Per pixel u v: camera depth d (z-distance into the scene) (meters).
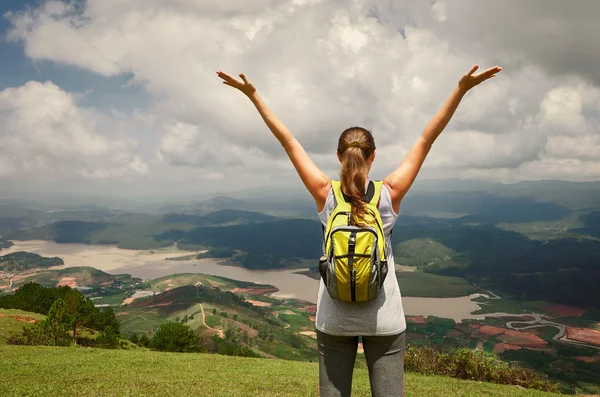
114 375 18.45
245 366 25.91
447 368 22.81
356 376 20.41
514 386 20.03
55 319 40.44
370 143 3.31
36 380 15.35
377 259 2.86
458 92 3.29
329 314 3.14
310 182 3.39
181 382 15.75
